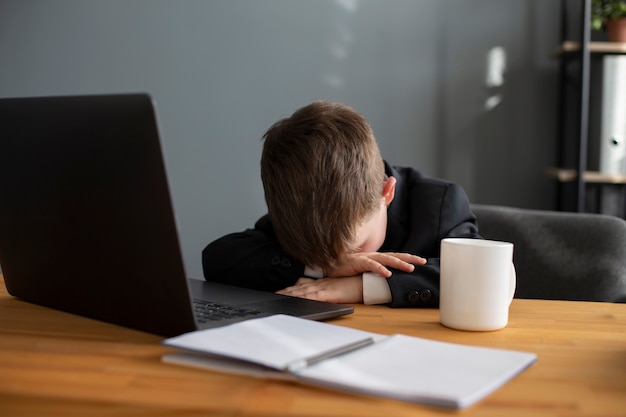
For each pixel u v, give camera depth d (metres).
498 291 0.86
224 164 2.91
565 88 2.70
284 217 1.10
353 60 2.84
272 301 0.99
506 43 2.79
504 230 1.62
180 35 2.90
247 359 0.63
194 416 0.55
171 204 0.71
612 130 2.43
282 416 0.54
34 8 2.95
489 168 2.82
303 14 2.85
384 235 1.29
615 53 2.48
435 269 1.07
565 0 2.66
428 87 2.82
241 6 2.87
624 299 1.51
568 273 1.55
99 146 0.77
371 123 2.85
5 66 2.98
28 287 0.99
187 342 0.68
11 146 0.90
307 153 1.08
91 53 2.94
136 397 0.58
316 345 0.69
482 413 0.55
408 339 0.74
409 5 2.81
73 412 0.57
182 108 2.91
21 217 0.93
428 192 1.35
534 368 0.68
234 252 1.27
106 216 0.79
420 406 0.56
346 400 0.58
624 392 0.61
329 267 1.13
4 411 0.58
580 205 2.42
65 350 0.73
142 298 0.79
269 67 2.87
